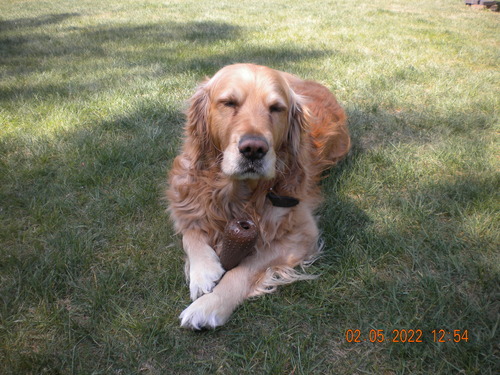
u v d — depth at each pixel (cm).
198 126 80
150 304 67
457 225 85
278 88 76
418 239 81
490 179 98
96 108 128
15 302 66
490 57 200
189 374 58
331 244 82
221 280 70
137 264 74
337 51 200
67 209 86
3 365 57
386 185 99
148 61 176
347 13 326
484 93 150
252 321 66
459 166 105
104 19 293
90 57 186
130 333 62
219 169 78
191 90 143
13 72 164
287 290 72
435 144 115
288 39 225
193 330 64
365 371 59
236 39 222
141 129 117
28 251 76
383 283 72
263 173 71
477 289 71
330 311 67
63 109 127
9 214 85
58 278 71
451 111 134
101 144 109
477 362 58
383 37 237
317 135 97
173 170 86
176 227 82
